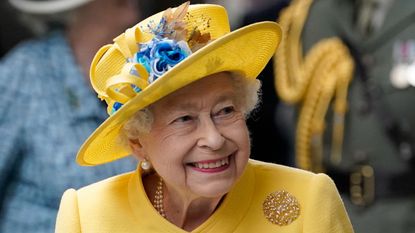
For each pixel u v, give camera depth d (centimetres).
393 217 1338
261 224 834
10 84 1334
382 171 1355
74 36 1355
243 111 817
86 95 1337
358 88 1380
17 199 1323
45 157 1316
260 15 1576
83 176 1305
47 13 1357
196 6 834
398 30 1359
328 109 1403
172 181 809
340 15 1406
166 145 798
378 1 1376
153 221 843
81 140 1324
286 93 1453
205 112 792
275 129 1517
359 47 1384
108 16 1355
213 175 796
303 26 1446
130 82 786
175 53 788
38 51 1352
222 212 834
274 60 1489
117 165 1309
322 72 1412
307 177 845
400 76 1344
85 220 860
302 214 831
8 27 1382
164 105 793
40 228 1309
